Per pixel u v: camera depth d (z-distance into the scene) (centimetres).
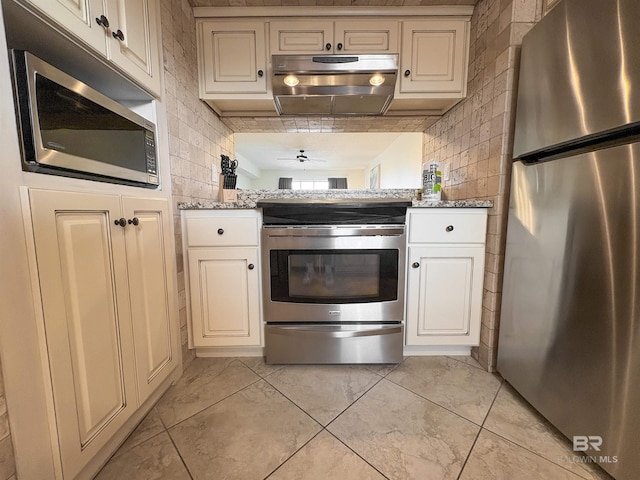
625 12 69
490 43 130
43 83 64
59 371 66
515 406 108
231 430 96
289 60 138
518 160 113
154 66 110
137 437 93
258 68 151
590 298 81
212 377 127
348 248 130
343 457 85
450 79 151
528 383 106
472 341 138
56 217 66
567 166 88
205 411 105
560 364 92
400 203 128
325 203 126
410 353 145
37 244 61
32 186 61
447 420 100
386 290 133
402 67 151
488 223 132
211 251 132
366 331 132
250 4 143
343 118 184
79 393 72
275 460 84
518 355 112
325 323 135
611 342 75
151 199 105
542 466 82
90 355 75
